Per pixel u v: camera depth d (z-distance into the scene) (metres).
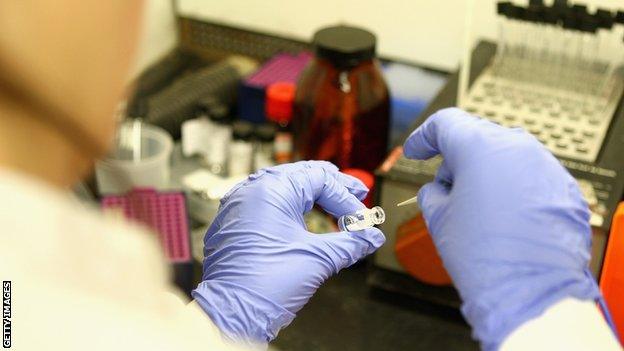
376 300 1.04
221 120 1.20
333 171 0.80
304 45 1.34
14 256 0.39
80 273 0.41
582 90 1.07
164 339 0.40
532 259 0.66
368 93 1.08
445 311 1.03
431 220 0.73
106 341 0.38
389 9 1.24
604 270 0.88
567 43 1.10
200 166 1.20
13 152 0.41
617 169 0.94
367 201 0.97
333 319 1.02
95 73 0.40
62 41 0.38
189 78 1.30
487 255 0.67
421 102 1.19
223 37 1.38
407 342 1.00
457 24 1.21
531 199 0.68
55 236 0.40
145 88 1.29
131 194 0.75
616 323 0.89
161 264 0.49
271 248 0.74
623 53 1.10
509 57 1.12
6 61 0.38
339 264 0.75
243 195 0.76
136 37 0.41
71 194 0.50
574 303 0.65
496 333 0.64
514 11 1.03
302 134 1.12
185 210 1.04
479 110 1.04
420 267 0.97
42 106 0.40
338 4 1.27
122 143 1.11
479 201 0.69
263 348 0.73
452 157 0.73
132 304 0.41
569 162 0.96
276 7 1.32
